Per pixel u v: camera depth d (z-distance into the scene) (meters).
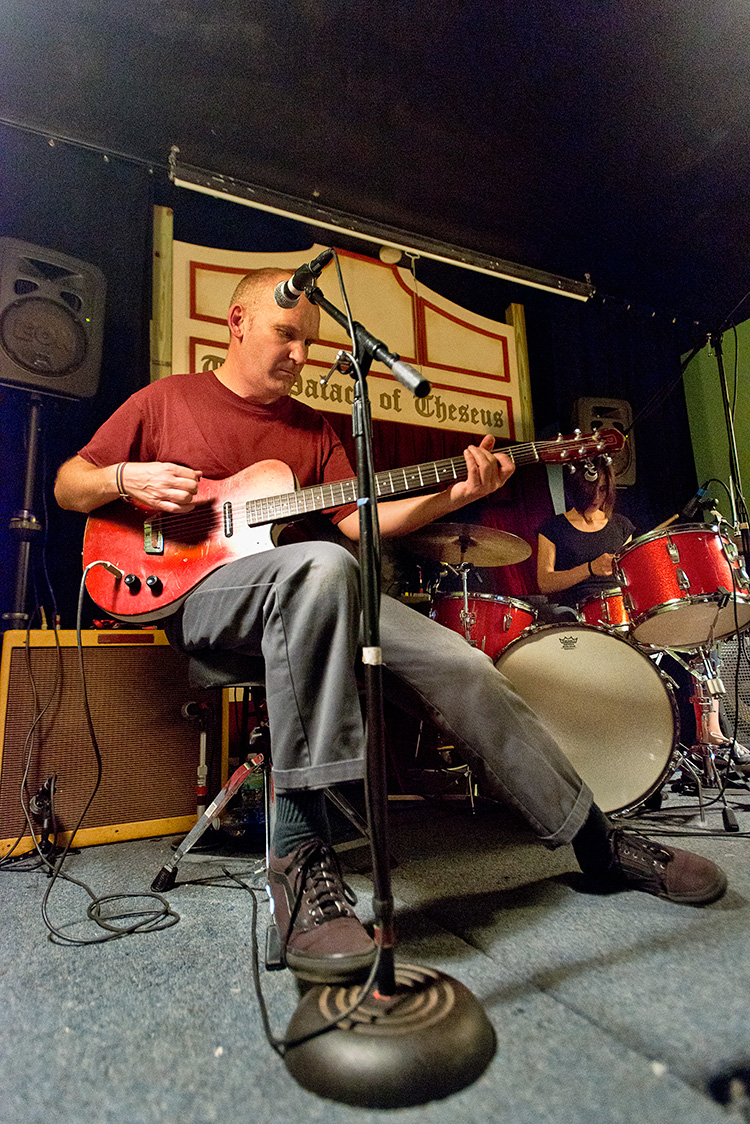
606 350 3.90
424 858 1.50
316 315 1.64
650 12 2.44
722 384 2.91
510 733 1.19
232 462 1.55
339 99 2.74
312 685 1.03
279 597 1.07
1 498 2.30
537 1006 0.79
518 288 3.92
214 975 0.93
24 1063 0.71
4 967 0.97
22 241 2.16
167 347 2.83
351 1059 0.65
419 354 3.40
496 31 2.48
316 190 3.24
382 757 0.76
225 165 3.06
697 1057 0.66
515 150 3.04
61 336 2.15
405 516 1.50
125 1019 0.81
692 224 3.51
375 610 0.79
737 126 2.94
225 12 2.36
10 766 1.62
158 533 1.47
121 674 1.79
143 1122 0.61
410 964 0.83
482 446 1.37
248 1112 0.62
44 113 2.71
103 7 2.31
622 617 2.23
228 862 1.54
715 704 2.36
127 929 1.10
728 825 1.61
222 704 1.89
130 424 1.54
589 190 3.29
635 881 1.18
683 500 3.90
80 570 2.39
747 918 1.03
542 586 2.87
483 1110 0.60
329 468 1.66
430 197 3.31
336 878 0.98
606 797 1.68
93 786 1.71
